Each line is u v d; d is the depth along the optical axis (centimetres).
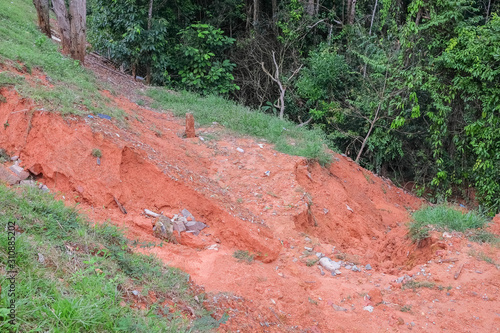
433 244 747
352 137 1508
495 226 802
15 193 547
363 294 635
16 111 709
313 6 1825
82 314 371
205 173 903
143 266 518
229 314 502
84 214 591
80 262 459
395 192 1330
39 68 909
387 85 1402
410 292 640
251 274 610
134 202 708
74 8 1226
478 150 1204
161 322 424
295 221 819
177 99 1366
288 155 1027
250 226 730
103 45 1650
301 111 1666
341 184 1097
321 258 729
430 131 1348
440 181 1399
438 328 564
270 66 1822
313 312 575
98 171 686
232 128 1163
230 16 1909
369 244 914
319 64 1512
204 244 678
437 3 1245
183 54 1628
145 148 791
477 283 641
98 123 752
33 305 358
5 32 1116
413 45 1278
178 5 1722
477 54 1162
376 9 1911
